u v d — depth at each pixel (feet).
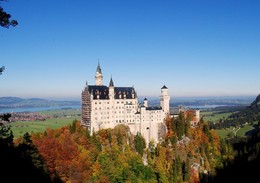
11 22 132.46
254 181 639.35
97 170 590.14
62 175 540.52
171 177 642.22
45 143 598.34
